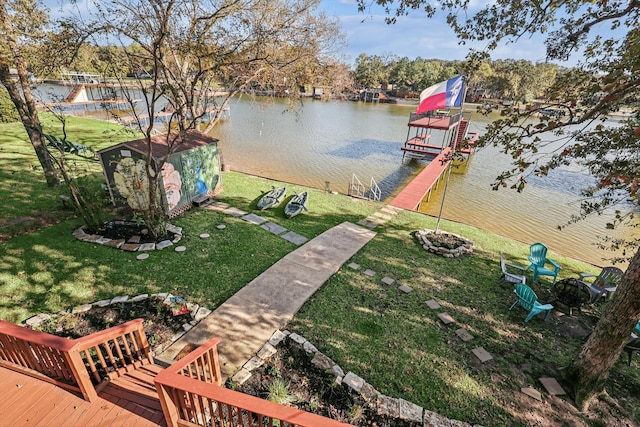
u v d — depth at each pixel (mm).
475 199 18828
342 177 21594
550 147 27484
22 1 9617
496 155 29016
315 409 5043
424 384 5730
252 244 10297
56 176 12883
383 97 79375
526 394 5645
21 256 8500
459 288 8672
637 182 3996
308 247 10422
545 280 9297
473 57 5824
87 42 9047
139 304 7191
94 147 20234
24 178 13648
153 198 9352
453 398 5496
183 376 3543
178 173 11578
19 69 10180
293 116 48344
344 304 7754
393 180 21422
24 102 11125
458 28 5645
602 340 5203
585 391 5465
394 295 8211
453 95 11625
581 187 21000
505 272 8375
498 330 7168
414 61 83125
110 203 11953
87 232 9891
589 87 4598
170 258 9094
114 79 11898
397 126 42688
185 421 3893
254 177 17656
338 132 37250
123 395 4457
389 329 7004
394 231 12070
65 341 4008
